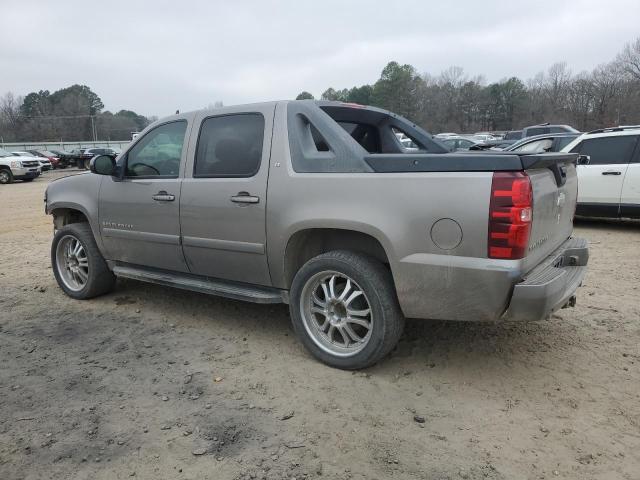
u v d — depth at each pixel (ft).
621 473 8.30
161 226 14.55
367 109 14.97
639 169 26.94
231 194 12.84
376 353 11.25
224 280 13.89
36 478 8.38
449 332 13.94
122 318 15.67
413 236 10.30
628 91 208.95
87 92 403.54
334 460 8.71
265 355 12.80
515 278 9.62
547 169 11.09
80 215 18.31
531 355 12.50
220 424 9.80
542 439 9.20
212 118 13.73
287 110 12.42
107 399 10.80
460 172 9.93
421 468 8.48
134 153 15.42
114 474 8.46
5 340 14.05
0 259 24.57
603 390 10.81
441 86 287.28
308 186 11.60
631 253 22.82
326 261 11.53
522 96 269.85
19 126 340.80
